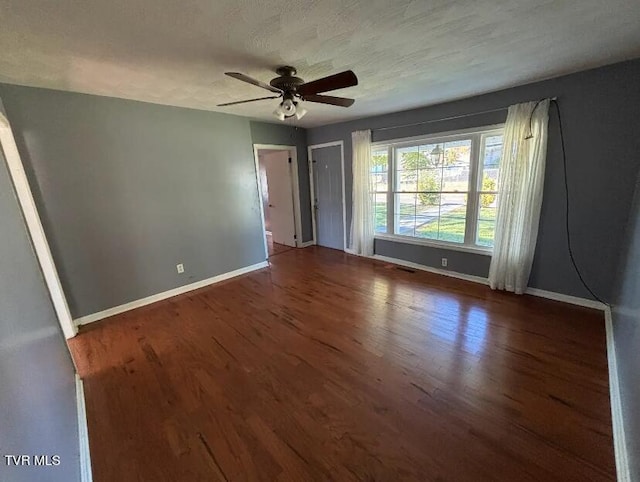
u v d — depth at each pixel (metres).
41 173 2.68
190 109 3.62
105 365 2.33
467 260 3.75
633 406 1.41
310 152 5.57
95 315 3.12
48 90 2.65
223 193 4.09
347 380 2.06
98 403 1.93
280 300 3.44
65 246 2.88
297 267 4.64
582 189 2.72
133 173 3.24
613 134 2.49
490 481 1.36
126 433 1.69
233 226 4.26
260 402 1.89
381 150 4.49
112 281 3.21
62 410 1.47
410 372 2.10
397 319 2.87
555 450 1.48
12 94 2.48
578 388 1.88
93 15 1.46
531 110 2.82
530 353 2.24
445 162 3.78
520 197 3.05
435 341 2.46
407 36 1.81
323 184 5.53
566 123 2.71
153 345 2.60
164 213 3.54
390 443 1.57
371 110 3.97
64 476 1.20
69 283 2.93
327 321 2.89
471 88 3.00
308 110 3.89
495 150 3.34
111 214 3.14
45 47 1.80
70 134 2.81
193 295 3.70
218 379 2.13
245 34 1.71
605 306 2.76
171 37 1.72
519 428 1.61
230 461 1.51
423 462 1.46
